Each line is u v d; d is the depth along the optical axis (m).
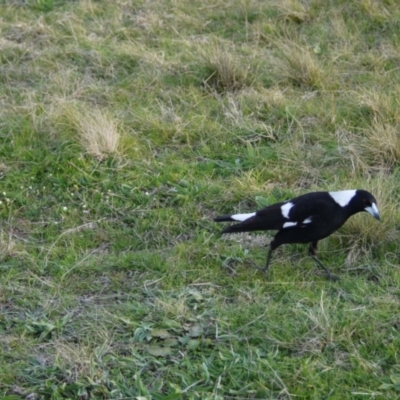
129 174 9.58
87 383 6.64
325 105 10.83
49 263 8.32
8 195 9.32
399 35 12.43
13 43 12.42
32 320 7.46
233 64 11.42
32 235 8.80
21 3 13.67
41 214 9.12
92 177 9.54
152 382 6.75
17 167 9.80
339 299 7.69
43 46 12.45
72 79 11.55
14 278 8.08
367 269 8.13
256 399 6.58
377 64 11.79
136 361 6.94
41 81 11.56
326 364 6.88
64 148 9.95
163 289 7.93
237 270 8.19
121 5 13.51
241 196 9.23
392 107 10.53
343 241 8.47
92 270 8.20
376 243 8.40
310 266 8.21
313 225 7.80
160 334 7.22
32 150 9.95
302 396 6.57
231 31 12.88
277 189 9.35
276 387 6.69
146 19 13.05
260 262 8.32
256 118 10.70
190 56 11.93
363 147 9.87
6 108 10.81
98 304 7.75
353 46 12.22
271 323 7.34
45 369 6.82
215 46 12.07
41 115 10.48
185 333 7.28
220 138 10.30
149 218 8.99
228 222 8.91
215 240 8.64
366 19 12.84
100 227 8.91
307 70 11.41
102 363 6.88
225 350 7.02
